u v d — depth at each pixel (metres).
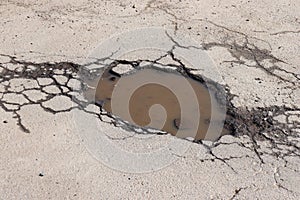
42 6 5.14
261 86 4.20
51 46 4.54
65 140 3.65
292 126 3.84
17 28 4.77
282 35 4.86
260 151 3.63
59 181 3.35
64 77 4.19
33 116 3.83
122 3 5.25
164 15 5.07
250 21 5.04
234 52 4.58
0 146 3.58
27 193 3.26
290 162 3.56
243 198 3.29
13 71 4.23
